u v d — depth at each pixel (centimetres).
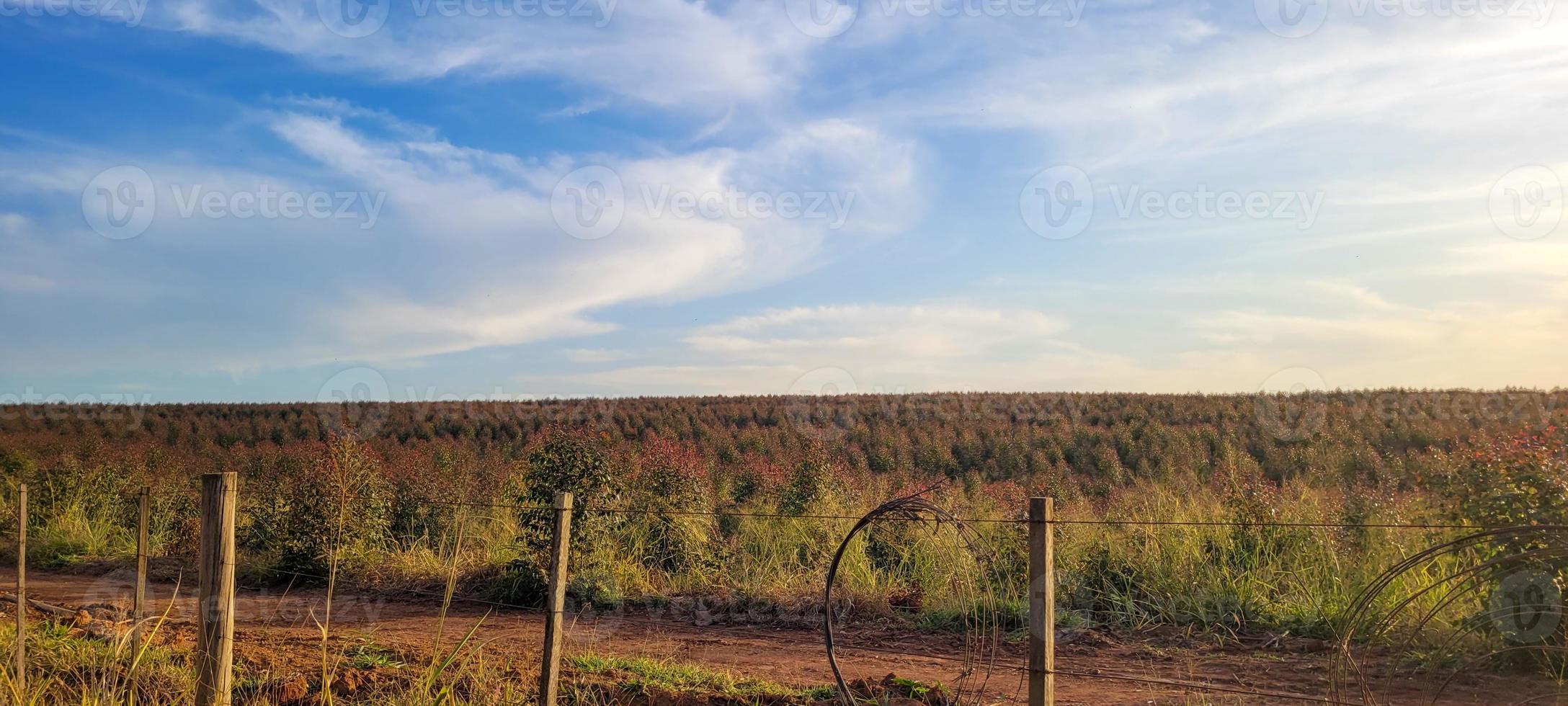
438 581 1144
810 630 905
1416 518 848
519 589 1064
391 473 1716
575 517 1092
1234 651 773
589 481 1130
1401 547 841
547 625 496
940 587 959
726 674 688
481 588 1113
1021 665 750
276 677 620
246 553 1285
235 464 2472
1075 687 681
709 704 604
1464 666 563
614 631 908
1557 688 534
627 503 1182
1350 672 654
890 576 1062
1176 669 727
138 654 583
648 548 1168
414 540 1289
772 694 627
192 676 565
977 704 595
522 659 704
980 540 604
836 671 499
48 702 566
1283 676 687
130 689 576
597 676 663
